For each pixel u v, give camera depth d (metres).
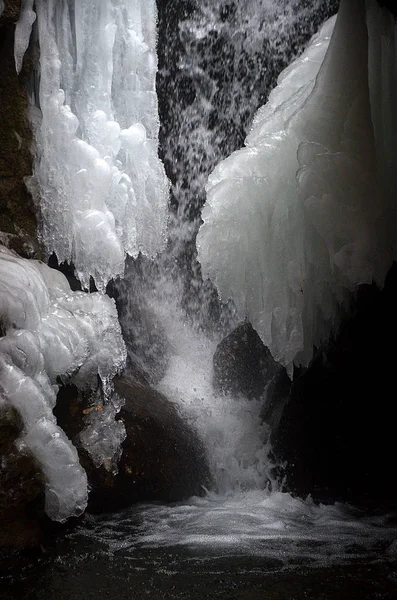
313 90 5.62
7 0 5.25
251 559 4.38
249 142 6.04
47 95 5.61
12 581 4.07
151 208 6.13
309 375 6.06
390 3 5.59
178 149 6.93
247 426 5.96
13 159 5.51
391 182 5.69
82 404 5.23
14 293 4.68
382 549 4.56
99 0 5.80
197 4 6.69
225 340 6.36
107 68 5.87
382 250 5.47
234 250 5.52
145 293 6.65
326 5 6.71
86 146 5.65
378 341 6.11
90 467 5.07
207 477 5.56
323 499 5.63
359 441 6.02
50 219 5.64
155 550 4.50
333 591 3.96
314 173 5.28
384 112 5.72
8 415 4.37
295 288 5.52
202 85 6.91
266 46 6.94
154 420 5.54
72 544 4.58
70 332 5.05
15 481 4.35
